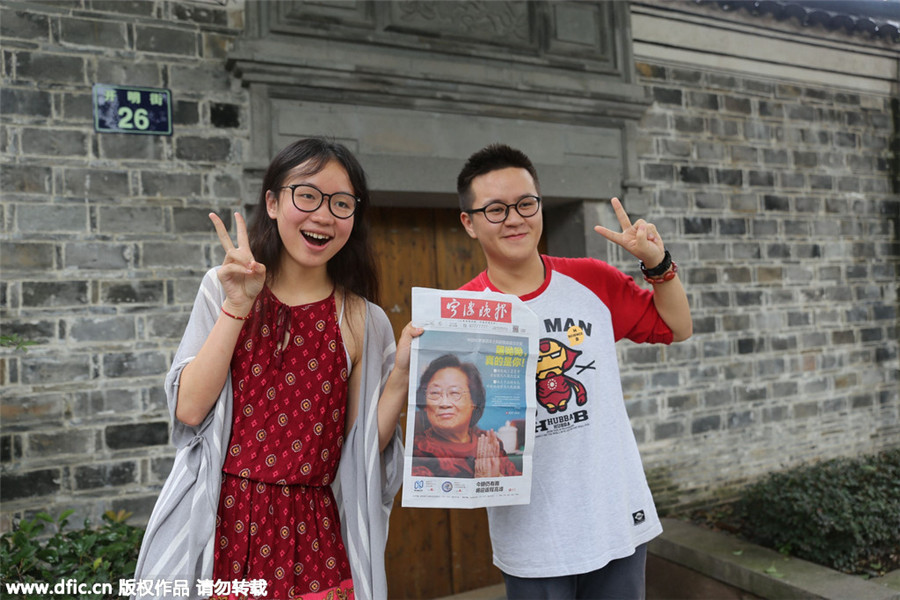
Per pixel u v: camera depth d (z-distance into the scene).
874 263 4.72
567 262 1.81
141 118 2.82
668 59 4.02
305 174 1.41
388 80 3.17
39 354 2.63
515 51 3.54
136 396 2.77
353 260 1.58
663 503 3.88
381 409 1.54
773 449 4.24
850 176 4.66
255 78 2.96
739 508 3.72
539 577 1.61
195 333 1.41
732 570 3.14
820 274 4.50
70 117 2.71
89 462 2.69
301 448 1.41
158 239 2.83
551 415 1.65
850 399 4.55
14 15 2.65
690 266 4.04
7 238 2.60
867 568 3.09
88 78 2.74
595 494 1.63
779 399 4.29
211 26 2.95
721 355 4.12
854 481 3.62
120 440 2.74
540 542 1.62
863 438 4.57
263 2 3.01
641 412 3.87
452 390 1.50
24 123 2.64
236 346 1.40
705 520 3.81
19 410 2.60
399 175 3.22
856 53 4.70
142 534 2.49
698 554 3.31
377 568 1.45
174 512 1.33
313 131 3.09
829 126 4.60
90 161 2.73
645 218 3.89
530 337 1.58
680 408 3.98
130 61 2.81
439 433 1.49
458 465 1.49
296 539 1.39
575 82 3.63
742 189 4.24
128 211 2.79
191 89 2.91
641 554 1.70
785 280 4.37
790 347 4.36
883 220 4.78
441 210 3.74
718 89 4.18
